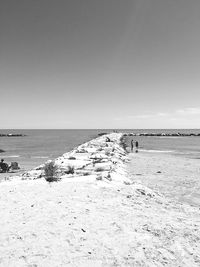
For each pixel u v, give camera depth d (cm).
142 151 4506
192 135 14062
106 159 2238
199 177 2017
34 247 675
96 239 729
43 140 9994
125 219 888
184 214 1078
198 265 656
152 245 722
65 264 606
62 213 901
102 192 1203
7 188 1276
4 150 5256
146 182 1803
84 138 11581
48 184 1346
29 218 859
